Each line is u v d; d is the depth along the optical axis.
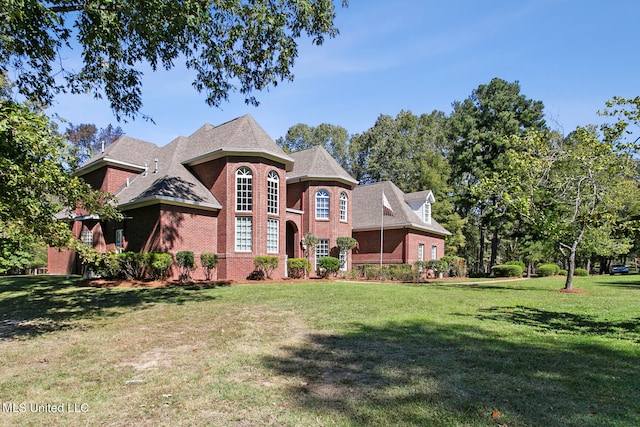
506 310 10.45
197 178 22.11
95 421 3.75
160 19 9.75
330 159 28.28
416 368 5.26
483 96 40.72
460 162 40.75
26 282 18.70
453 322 8.62
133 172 23.95
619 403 4.05
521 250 33.34
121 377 5.05
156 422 3.71
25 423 3.73
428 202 32.47
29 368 5.50
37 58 10.56
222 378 4.96
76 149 7.82
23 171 6.72
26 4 8.00
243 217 20.81
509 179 17.23
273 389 4.54
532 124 38.19
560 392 4.36
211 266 19.28
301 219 26.09
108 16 9.52
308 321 8.77
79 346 6.71
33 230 7.48
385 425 3.58
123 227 20.80
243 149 20.39
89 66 11.62
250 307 10.80
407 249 28.39
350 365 5.45
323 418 3.74
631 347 6.36
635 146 12.55
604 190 15.80
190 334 7.54
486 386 4.55
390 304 11.36
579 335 7.32
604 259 46.56
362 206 31.69
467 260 48.62
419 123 56.53
